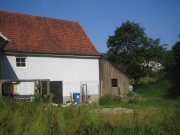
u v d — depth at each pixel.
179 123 9.31
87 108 9.31
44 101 9.23
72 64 30.31
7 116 6.97
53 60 28.75
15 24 29.00
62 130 7.57
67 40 31.59
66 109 8.58
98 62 32.84
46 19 32.31
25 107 7.93
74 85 30.31
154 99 29.98
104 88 32.97
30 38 28.56
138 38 43.16
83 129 8.16
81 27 34.97
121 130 8.66
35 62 27.33
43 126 7.27
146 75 44.06
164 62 43.53
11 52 25.66
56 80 28.88
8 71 25.45
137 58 42.78
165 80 41.84
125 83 34.88
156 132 8.82
